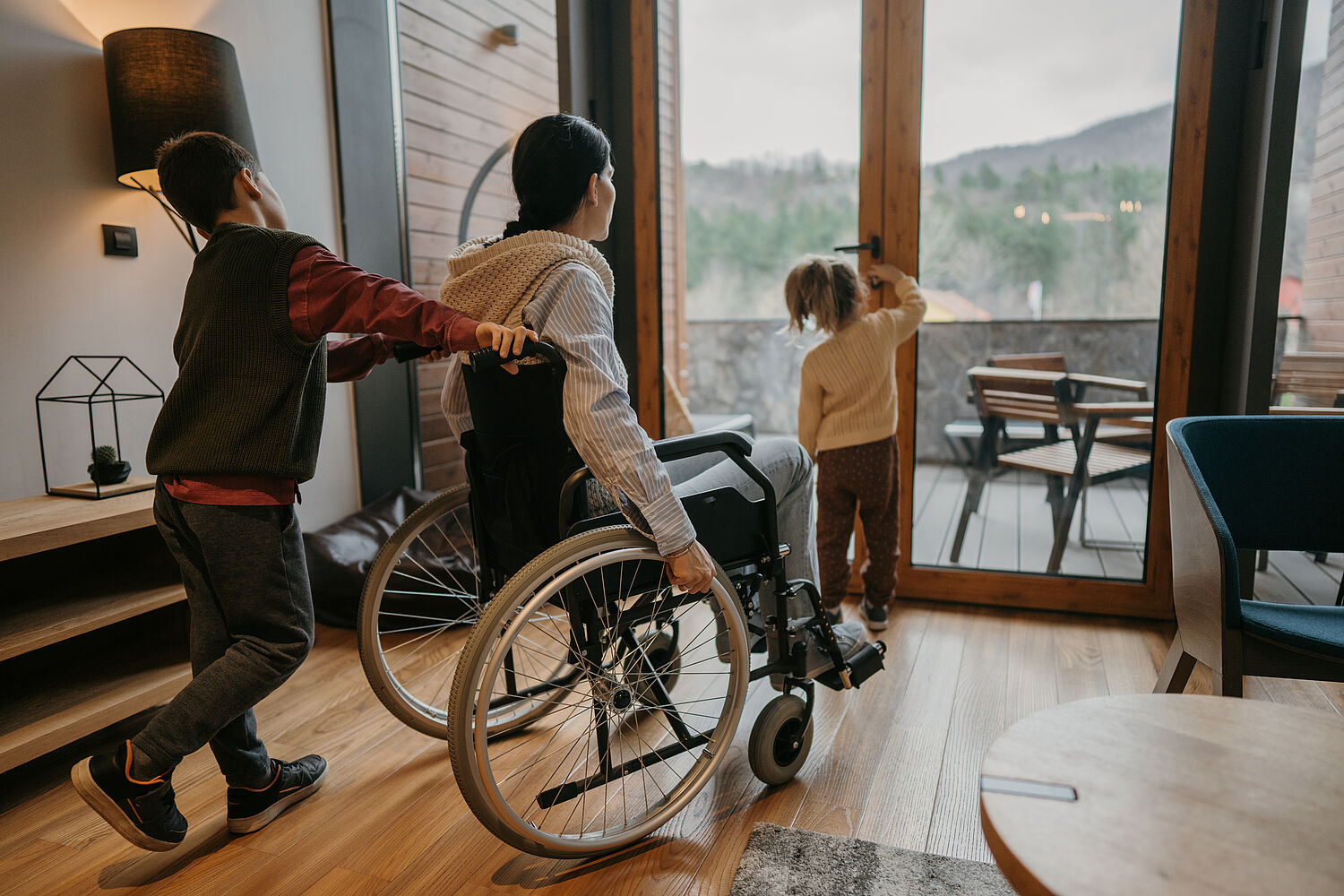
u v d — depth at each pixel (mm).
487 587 1567
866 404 2141
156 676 1751
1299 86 1959
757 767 1515
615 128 2736
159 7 2197
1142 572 2434
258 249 1265
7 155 1896
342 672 2148
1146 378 2371
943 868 1322
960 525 2602
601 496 1431
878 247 2518
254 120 2504
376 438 3020
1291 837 753
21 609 1688
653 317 2809
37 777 1685
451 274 1359
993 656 2174
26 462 1959
